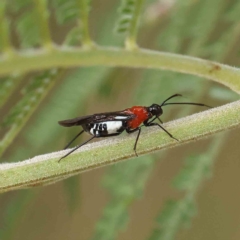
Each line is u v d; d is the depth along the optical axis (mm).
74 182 113
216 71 87
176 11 108
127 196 103
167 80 106
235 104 84
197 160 102
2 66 85
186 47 110
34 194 110
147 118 92
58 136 110
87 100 111
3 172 83
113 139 84
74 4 86
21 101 89
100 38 109
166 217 101
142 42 114
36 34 87
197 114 84
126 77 113
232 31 105
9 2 86
